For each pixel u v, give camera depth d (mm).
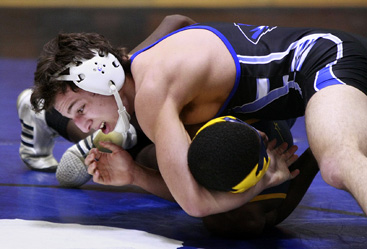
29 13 21938
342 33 4980
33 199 5719
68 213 5320
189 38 4926
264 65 4902
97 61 4797
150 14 21656
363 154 3861
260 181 4504
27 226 4805
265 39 5031
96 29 19672
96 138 5973
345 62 4598
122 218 5242
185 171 4371
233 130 4223
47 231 4684
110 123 5035
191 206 4363
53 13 21891
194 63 4691
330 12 20906
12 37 19047
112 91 4824
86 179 6164
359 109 4129
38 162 6793
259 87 4902
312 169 5309
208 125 4340
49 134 6719
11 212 5254
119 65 4895
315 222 5223
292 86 4867
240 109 5035
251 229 4746
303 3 21422
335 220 5270
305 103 4613
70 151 6078
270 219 4969
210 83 4758
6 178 6441
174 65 4656
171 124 4488
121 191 6168
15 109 9938
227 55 4863
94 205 5621
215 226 4809
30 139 6727
